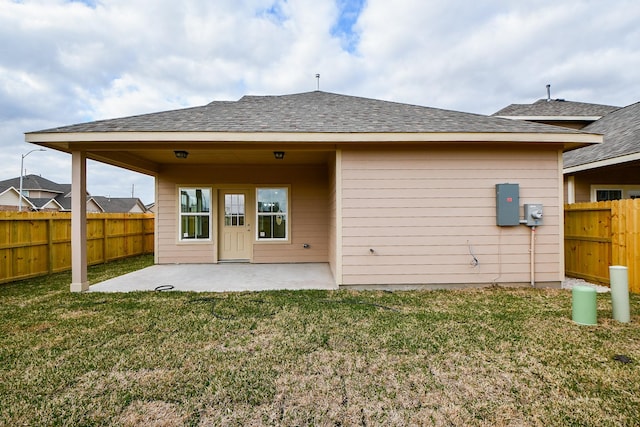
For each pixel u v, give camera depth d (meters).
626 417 1.99
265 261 8.23
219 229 8.35
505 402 2.15
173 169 8.16
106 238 8.55
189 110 6.29
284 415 2.02
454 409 2.08
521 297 4.70
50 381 2.40
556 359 2.73
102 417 2.00
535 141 4.98
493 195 5.34
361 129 5.06
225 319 3.75
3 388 2.31
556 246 5.33
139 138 4.79
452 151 5.34
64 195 33.16
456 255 5.34
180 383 2.37
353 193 5.32
